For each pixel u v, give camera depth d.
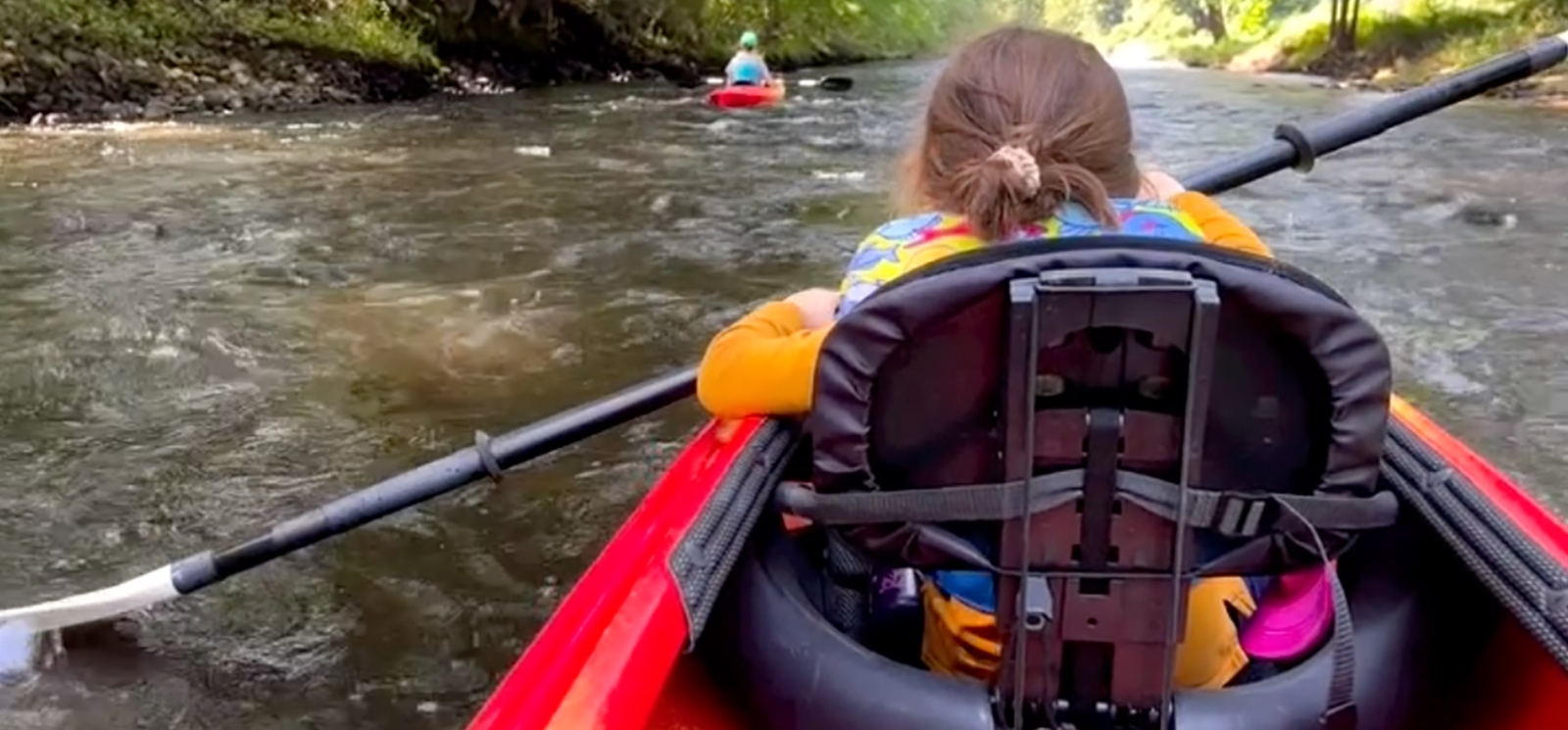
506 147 11.77
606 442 4.36
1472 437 4.46
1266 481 1.48
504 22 19.11
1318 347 1.39
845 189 9.44
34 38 13.35
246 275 6.61
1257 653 1.83
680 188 9.48
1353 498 1.46
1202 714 1.60
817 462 1.51
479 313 5.97
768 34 26.47
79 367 5.13
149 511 3.91
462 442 4.44
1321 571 1.78
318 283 6.47
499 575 3.55
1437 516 1.87
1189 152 12.17
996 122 1.66
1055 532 1.47
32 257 6.93
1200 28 44.69
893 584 2.12
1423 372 5.09
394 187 9.39
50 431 4.48
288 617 3.36
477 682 3.11
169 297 6.15
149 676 3.10
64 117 13.02
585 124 13.73
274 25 15.94
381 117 14.12
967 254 1.41
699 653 2.00
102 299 6.09
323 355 5.33
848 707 1.73
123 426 4.54
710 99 15.81
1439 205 8.52
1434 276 6.57
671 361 5.31
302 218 8.16
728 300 6.21
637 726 1.55
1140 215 1.63
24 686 3.04
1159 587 1.49
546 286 6.45
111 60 13.87
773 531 2.06
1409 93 3.31
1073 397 1.42
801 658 1.79
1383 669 1.79
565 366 5.22
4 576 3.52
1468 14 24.31
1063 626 1.52
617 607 1.73
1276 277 1.37
